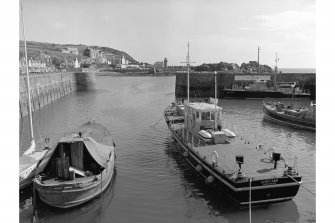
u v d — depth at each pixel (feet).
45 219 62.03
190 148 85.61
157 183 79.97
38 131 146.92
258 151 80.33
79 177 69.67
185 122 108.27
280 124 163.12
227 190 65.41
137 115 192.65
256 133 141.18
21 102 179.42
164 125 158.10
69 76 382.42
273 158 67.41
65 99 297.33
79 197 65.62
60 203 64.64
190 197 71.51
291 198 64.23
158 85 512.63
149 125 158.71
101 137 103.96
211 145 86.22
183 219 61.77
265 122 168.96
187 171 88.79
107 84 542.98
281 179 62.44
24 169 72.49
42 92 243.81
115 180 82.02
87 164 76.28
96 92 379.35
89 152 73.61
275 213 63.36
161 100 281.95
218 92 314.14
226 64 508.12
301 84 309.42
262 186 61.93
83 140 74.23
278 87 296.92
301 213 63.41
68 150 72.54
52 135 138.31
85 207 66.80
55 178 68.64
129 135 135.44
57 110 219.82
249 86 301.63
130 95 332.60
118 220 61.72
